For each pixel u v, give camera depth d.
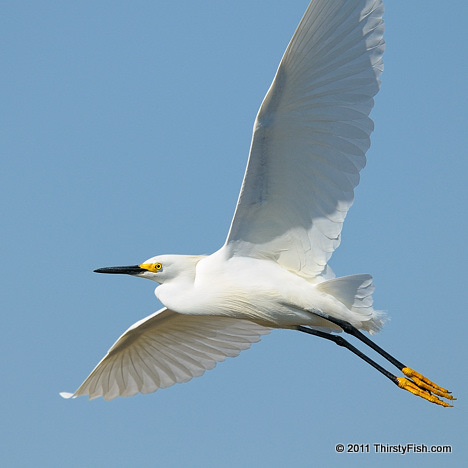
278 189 11.74
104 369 14.81
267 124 10.95
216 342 14.98
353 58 10.81
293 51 10.40
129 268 13.40
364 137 11.07
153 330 14.59
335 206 11.69
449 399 11.84
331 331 12.62
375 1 10.55
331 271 12.38
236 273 12.58
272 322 12.68
